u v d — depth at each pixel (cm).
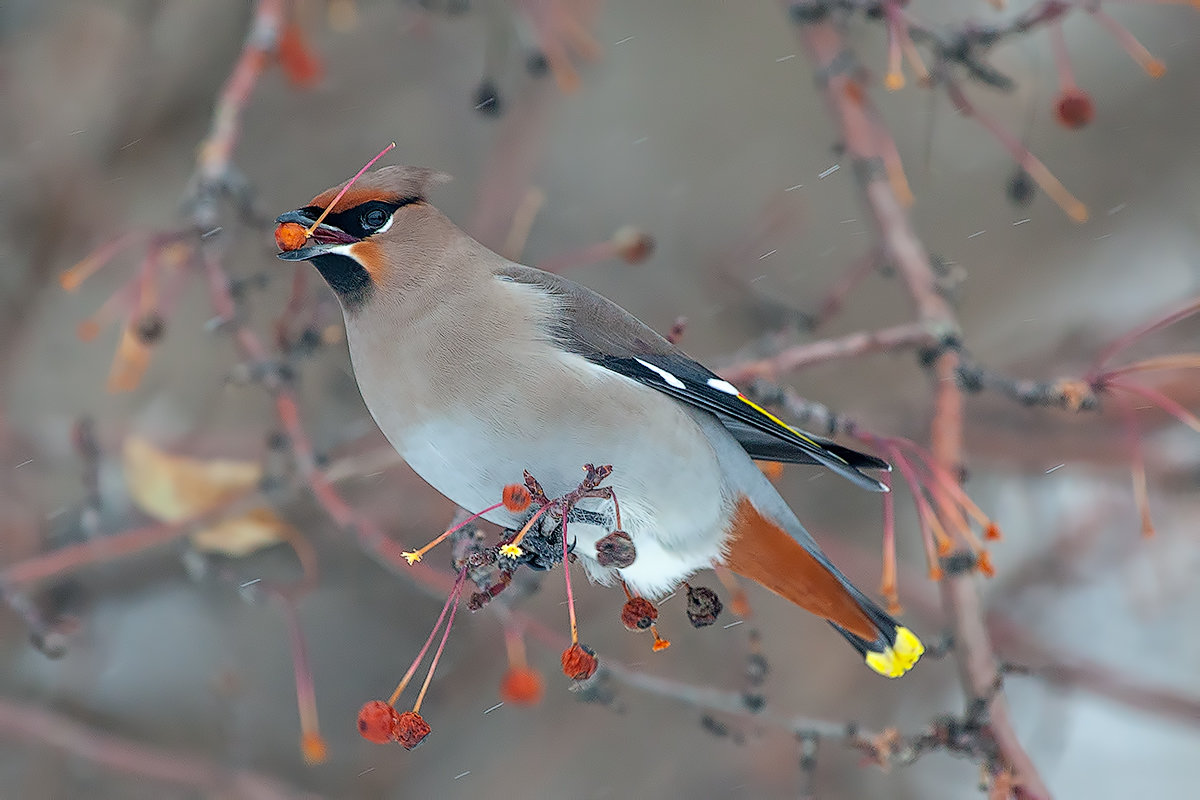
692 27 1372
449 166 1266
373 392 751
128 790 1108
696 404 758
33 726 1032
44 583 1074
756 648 783
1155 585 1160
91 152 1156
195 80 1167
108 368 1141
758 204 1322
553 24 957
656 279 1291
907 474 762
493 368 730
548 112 1180
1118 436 1138
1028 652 1105
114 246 817
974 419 1177
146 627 1135
